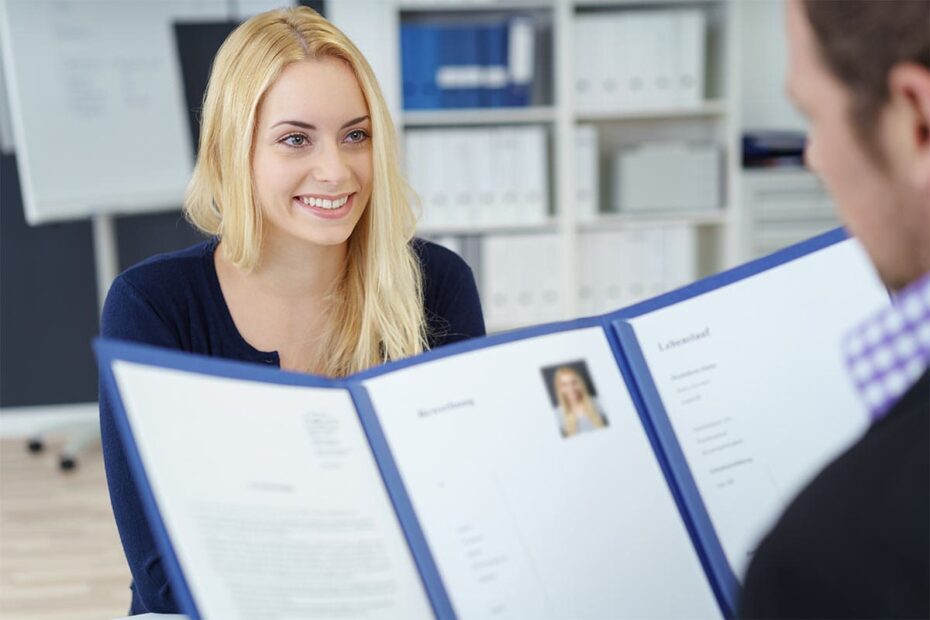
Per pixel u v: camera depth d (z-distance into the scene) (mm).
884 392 521
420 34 4004
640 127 4453
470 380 814
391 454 776
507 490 794
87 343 4477
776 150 4277
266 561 713
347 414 780
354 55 1235
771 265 883
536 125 4312
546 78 4289
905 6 424
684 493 824
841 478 452
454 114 4066
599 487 816
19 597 2783
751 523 827
